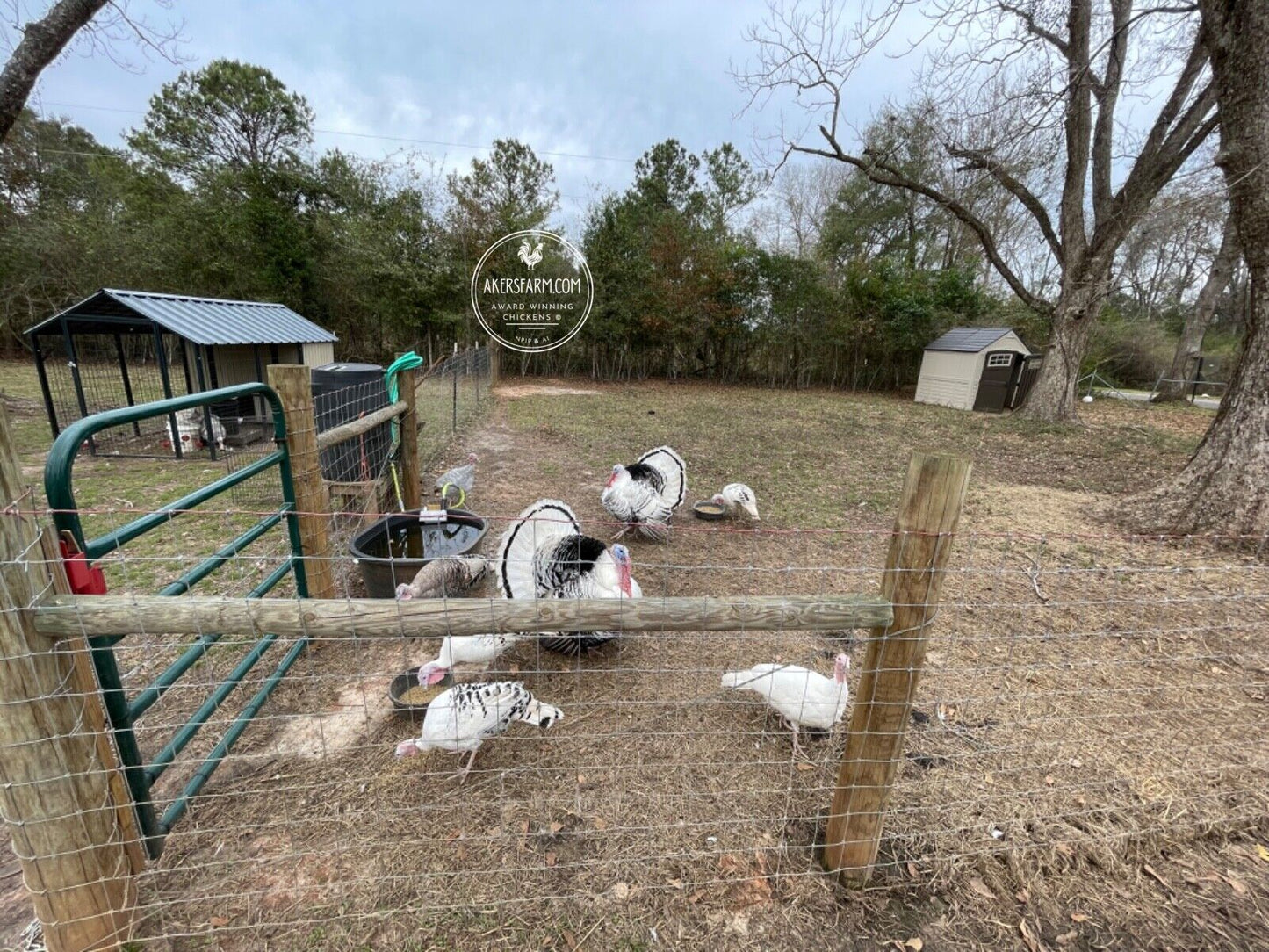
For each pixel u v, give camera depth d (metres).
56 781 1.38
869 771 1.75
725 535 5.22
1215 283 16.75
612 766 2.33
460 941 1.64
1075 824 2.11
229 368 8.32
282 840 1.94
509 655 3.12
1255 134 4.45
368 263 17.23
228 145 22.11
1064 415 12.63
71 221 16.27
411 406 4.86
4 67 5.63
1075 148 11.16
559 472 7.06
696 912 1.75
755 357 19.50
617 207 19.52
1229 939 1.73
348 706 2.65
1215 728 2.63
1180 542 4.95
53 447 1.46
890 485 7.00
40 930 1.61
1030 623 3.59
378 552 3.80
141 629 1.38
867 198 22.12
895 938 1.70
